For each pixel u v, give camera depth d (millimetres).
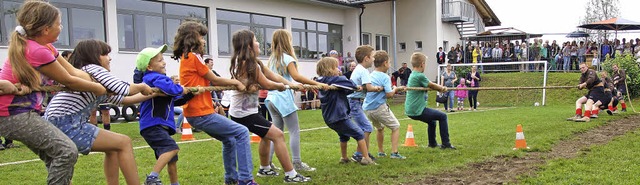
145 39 17844
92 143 3773
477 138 9172
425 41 30812
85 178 5871
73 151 3422
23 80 3268
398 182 5438
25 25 3281
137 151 8047
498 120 13008
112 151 3939
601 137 9211
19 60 3236
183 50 4648
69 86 3441
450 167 6250
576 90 22531
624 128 10711
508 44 28797
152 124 4379
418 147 8047
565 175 5551
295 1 23922
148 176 4305
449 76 18234
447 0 31531
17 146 9117
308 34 25250
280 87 5105
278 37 5758
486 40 33438
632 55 23953
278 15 23125
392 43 29812
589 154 7062
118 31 16891
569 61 26703
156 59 4352
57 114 3656
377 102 6824
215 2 20109
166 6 18562
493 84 25062
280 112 5801
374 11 29891
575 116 13234
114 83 3779
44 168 6668
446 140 7781
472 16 33969
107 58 4074
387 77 6785
